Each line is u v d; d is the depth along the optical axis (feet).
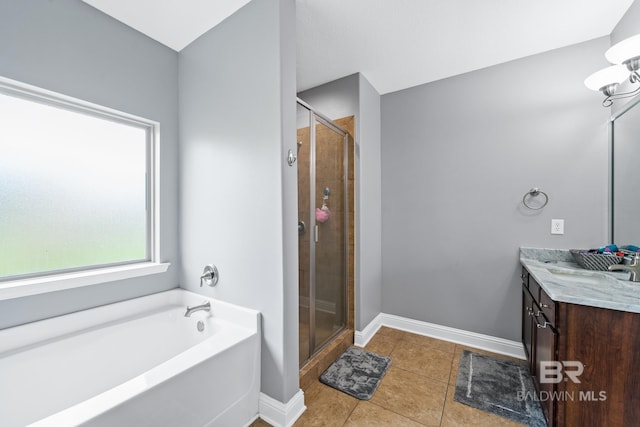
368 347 7.48
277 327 4.69
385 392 5.57
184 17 5.39
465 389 5.64
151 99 6.11
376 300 8.67
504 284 7.14
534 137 6.75
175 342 6.00
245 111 5.08
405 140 8.55
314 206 6.53
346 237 7.86
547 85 6.60
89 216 5.47
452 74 7.71
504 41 6.22
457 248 7.78
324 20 5.53
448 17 5.45
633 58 4.31
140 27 5.74
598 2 5.05
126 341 5.34
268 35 4.70
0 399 3.96
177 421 3.61
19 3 4.40
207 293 5.87
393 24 5.65
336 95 7.93
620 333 3.52
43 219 4.90
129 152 6.07
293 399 4.83
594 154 6.12
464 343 7.65
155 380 3.42
